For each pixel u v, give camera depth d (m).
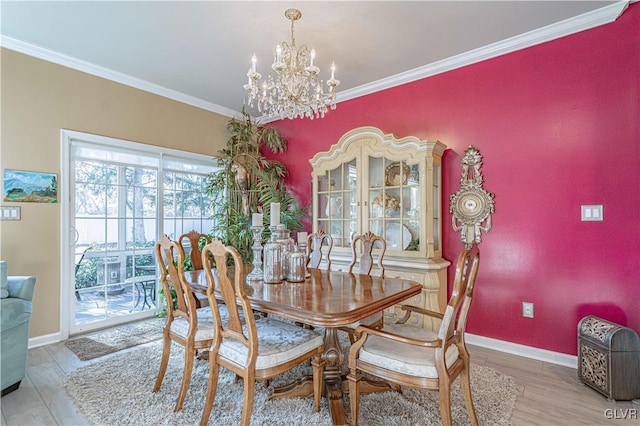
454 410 1.88
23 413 1.86
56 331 2.98
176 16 2.41
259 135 4.53
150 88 3.68
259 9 2.32
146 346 2.85
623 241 2.31
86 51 2.94
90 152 3.28
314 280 2.25
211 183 4.18
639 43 2.25
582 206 2.47
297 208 4.26
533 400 2.01
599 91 2.41
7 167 2.74
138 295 3.67
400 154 3.06
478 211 2.93
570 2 2.25
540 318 2.64
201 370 2.38
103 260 3.38
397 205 3.12
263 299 1.72
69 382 2.19
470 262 1.62
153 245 3.80
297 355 1.74
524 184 2.72
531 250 2.69
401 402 1.95
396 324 2.09
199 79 3.55
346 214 3.47
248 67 3.25
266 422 1.75
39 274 2.89
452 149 3.12
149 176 3.76
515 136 2.77
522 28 2.57
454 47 2.86
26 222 2.83
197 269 2.79
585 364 2.19
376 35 2.66
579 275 2.47
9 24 2.51
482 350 2.81
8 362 2.03
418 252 2.95
